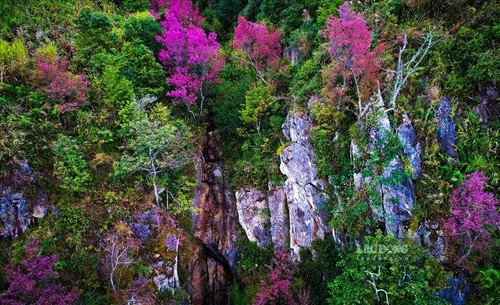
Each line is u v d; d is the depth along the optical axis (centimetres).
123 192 1948
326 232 1834
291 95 2248
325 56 2083
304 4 2612
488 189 1484
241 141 2469
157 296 1800
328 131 1870
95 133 1983
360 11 2086
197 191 2288
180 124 2245
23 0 2433
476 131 1602
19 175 1731
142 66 2316
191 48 2330
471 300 1401
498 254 1428
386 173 1566
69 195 1803
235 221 2289
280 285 1672
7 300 1278
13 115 1816
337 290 1432
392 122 1623
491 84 1644
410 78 1714
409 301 1326
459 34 1711
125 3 3042
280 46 2547
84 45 2248
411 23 1869
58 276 1498
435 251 1449
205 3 3644
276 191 2136
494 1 1706
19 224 1686
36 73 1925
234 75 2733
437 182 1514
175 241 1978
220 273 2273
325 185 1855
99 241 1773
